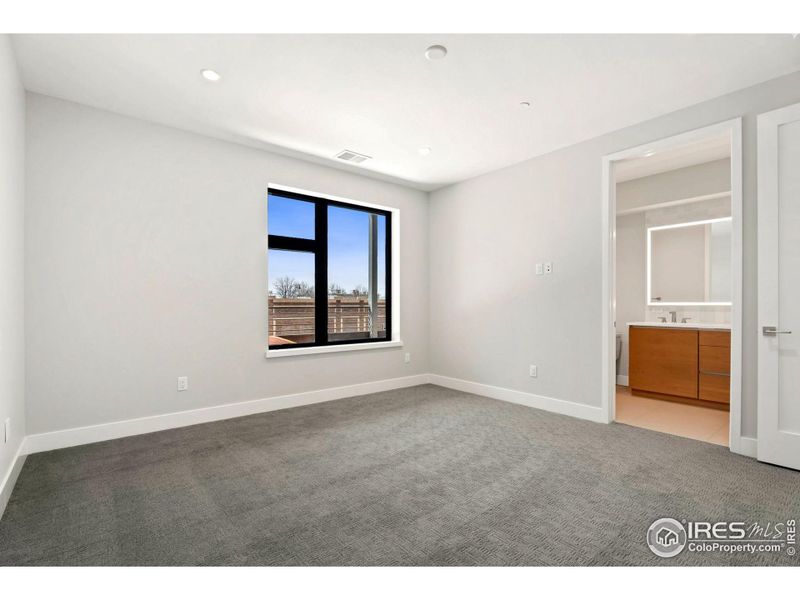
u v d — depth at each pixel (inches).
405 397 164.7
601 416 129.6
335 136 130.6
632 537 65.1
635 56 87.7
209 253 130.5
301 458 99.0
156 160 120.7
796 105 91.0
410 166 159.6
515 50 85.6
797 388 91.2
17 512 73.0
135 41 82.7
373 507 75.0
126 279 115.5
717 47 84.7
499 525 68.8
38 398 102.4
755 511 73.4
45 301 103.5
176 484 84.6
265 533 66.4
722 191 154.3
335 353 163.0
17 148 91.1
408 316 188.9
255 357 140.5
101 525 68.7
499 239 162.7
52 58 88.4
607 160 128.4
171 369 123.1
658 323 162.4
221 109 112.2
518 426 124.9
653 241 184.4
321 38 81.8
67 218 106.8
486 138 132.4
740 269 101.1
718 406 145.9
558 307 142.1
